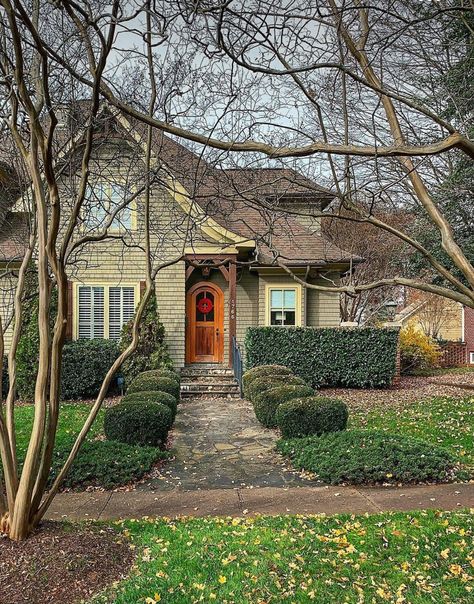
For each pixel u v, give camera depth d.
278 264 4.89
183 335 15.03
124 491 6.57
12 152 5.75
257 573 4.17
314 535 4.88
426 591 3.90
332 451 7.44
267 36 4.17
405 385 16.45
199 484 6.85
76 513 5.71
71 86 5.59
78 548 4.38
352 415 11.07
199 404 13.08
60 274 4.50
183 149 6.88
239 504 5.99
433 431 9.34
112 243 14.66
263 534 4.93
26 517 4.45
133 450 7.61
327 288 4.50
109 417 8.21
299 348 15.02
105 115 6.18
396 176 7.25
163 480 7.03
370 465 6.75
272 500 6.11
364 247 23.47
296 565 4.29
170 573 4.17
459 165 8.19
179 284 15.01
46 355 4.52
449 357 26.50
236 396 14.09
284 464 7.76
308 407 8.55
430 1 4.94
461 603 3.75
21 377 13.22
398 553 4.49
